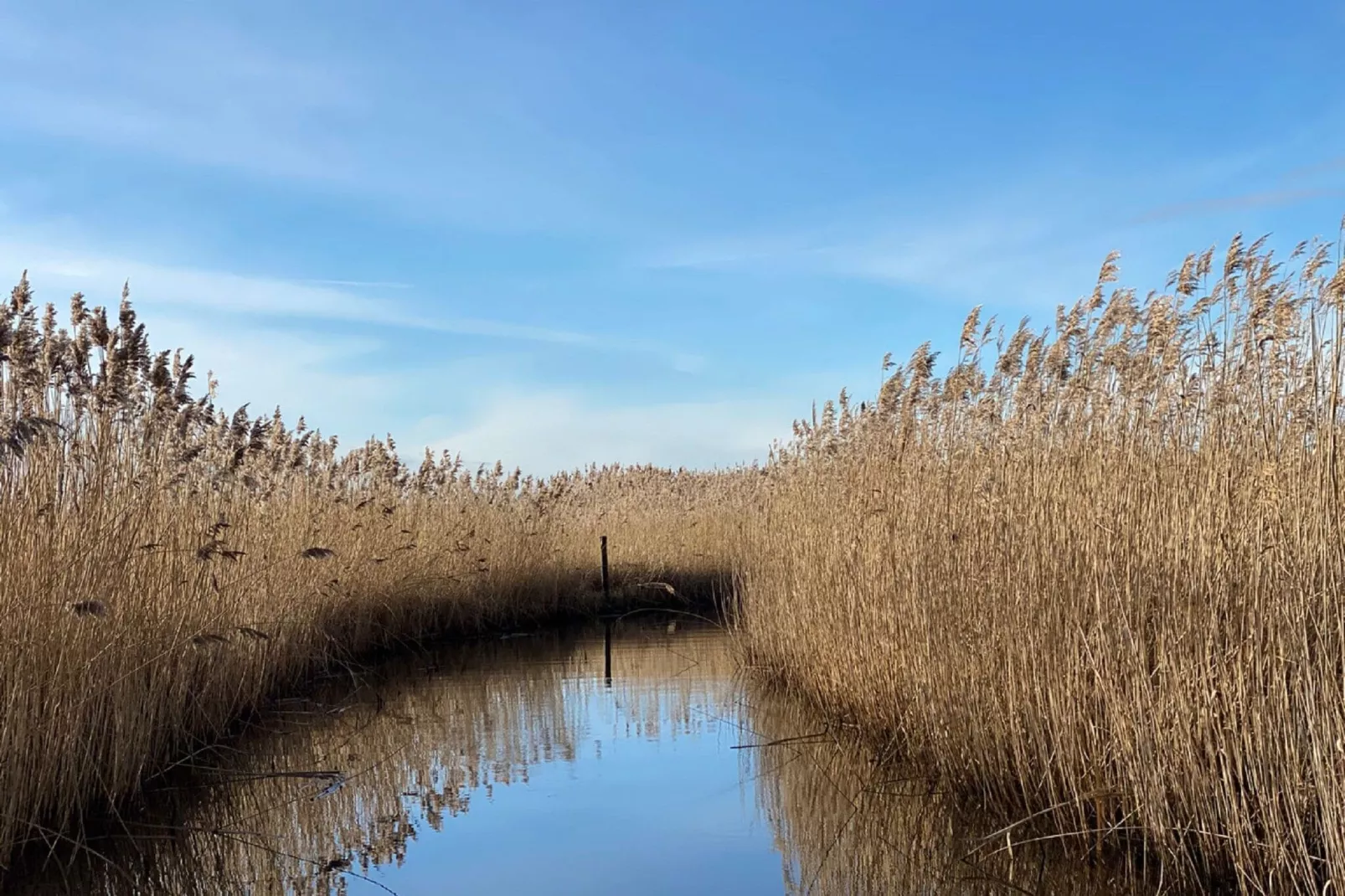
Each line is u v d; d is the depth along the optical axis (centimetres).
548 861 627
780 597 1138
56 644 634
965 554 725
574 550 1977
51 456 673
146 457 787
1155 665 558
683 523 2142
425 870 612
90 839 643
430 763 856
